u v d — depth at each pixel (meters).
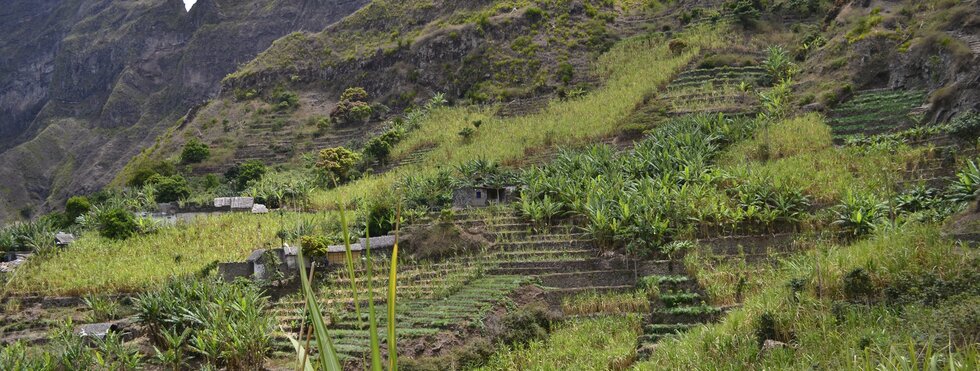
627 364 21.14
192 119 88.50
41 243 40.59
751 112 48.25
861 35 50.66
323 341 3.84
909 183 31.70
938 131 36.94
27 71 183.25
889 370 6.48
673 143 41.41
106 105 151.12
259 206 48.97
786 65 53.75
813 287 18.17
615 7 82.25
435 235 35.00
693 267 28.59
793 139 39.91
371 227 38.56
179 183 58.00
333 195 49.69
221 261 35.94
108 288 34.88
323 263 34.59
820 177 33.19
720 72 56.47
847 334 14.80
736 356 16.02
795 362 14.52
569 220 36.19
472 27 79.25
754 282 26.05
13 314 33.91
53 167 143.38
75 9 189.75
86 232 44.03
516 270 31.95
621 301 27.03
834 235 28.88
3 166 137.38
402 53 83.31
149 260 37.56
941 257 17.20
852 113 44.31
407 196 42.62
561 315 27.08
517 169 48.44
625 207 32.47
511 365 22.78
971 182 27.97
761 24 64.44
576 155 43.38
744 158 37.91
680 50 63.25
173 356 24.34
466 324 25.61
